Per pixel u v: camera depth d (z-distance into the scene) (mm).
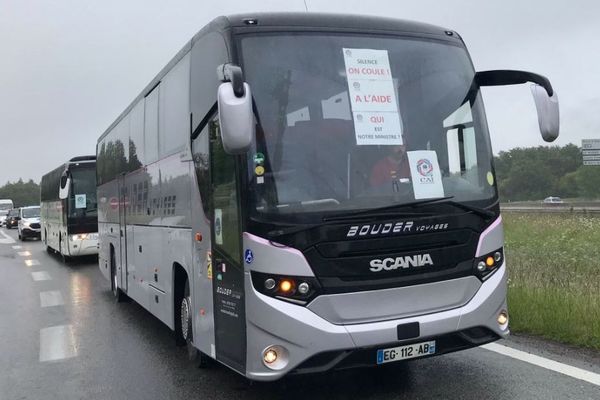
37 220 34500
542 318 6742
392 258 4402
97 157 12945
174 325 6551
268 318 4203
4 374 6430
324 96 4605
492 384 5168
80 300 11383
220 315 4801
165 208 6723
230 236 4570
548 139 5098
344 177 4461
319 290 4227
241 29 4660
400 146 4695
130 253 9062
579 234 16406
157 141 7152
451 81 5105
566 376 5266
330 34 4805
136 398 5422
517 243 15000
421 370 5684
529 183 101312
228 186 4586
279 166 4367
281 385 5477
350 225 4305
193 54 5578
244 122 4012
